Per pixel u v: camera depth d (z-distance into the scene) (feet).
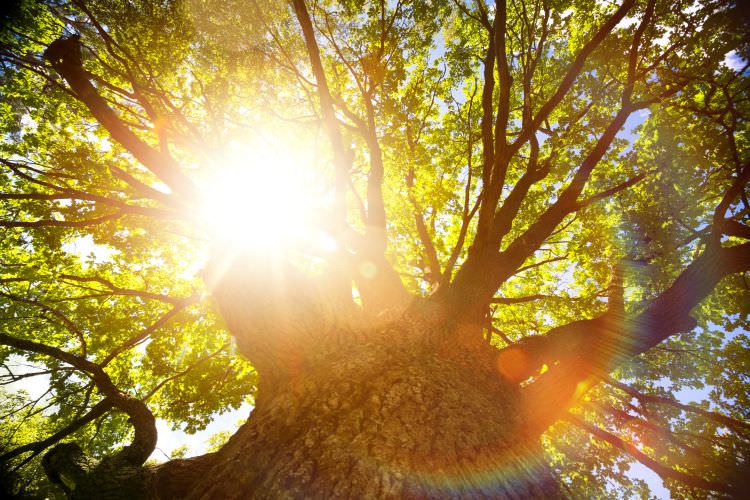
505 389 12.29
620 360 14.33
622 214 27.07
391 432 8.73
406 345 13.10
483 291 16.42
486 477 8.11
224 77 24.20
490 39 18.17
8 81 22.91
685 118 24.84
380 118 27.22
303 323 13.42
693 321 15.06
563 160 28.81
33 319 25.81
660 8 21.95
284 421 9.42
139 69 19.06
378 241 18.51
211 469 8.63
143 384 28.32
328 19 24.58
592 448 25.27
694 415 25.07
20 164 18.34
